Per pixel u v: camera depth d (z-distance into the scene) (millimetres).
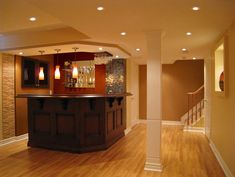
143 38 4203
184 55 6250
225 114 3631
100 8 2654
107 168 3773
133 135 6402
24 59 5953
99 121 4867
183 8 2637
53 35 4621
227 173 3434
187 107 8016
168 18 3006
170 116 8188
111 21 3160
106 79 6734
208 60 5902
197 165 3934
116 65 6621
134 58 7113
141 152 4699
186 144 5375
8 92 5469
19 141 5664
